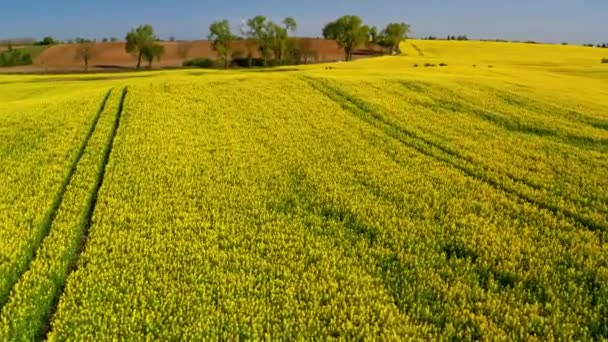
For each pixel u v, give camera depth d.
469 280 12.21
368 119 30.22
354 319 10.63
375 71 56.41
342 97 36.50
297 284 11.95
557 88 43.53
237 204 17.03
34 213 16.00
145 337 9.95
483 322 10.48
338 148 24.11
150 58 122.06
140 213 16.11
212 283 11.98
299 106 33.47
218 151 23.23
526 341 9.97
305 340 9.92
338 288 11.93
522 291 11.71
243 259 13.23
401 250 13.76
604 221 15.53
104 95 36.94
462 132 27.23
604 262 13.05
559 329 10.27
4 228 14.86
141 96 35.91
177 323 10.42
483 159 22.23
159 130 26.66
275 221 15.69
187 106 32.88
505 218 16.05
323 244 14.10
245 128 27.66
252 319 10.48
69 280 11.98
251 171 20.55
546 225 15.49
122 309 10.72
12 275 12.22
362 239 14.36
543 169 21.00
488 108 33.06
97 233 14.53
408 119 29.98
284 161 21.92
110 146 24.55
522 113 31.59
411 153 23.36
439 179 19.72
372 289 11.84
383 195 17.95
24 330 10.19
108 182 18.92
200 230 14.73
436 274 12.41
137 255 13.23
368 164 21.62
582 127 28.44
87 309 10.75
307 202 17.31
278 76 46.44
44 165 21.05
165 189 18.30
